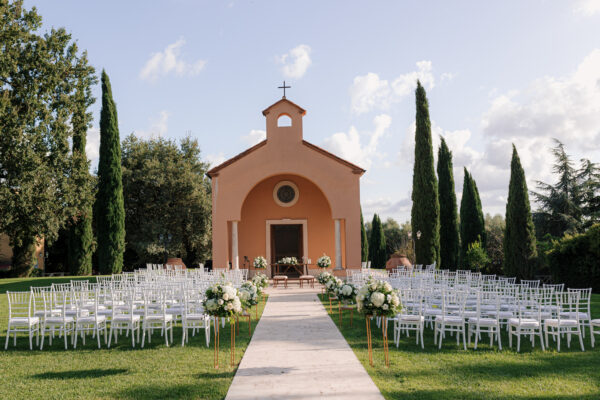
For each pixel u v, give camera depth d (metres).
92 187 22.58
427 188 21.61
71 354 7.43
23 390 5.48
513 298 9.68
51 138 20.39
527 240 19.86
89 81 22.41
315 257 22.17
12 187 19.64
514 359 6.70
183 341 7.93
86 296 10.35
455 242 24.75
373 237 36.25
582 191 31.66
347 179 19.84
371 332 8.85
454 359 6.71
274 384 5.52
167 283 10.91
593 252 15.39
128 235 31.84
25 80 20.12
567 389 5.22
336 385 5.46
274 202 22.39
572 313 8.11
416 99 22.38
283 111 20.12
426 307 8.79
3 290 17.94
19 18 20.14
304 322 10.01
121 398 5.14
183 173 32.12
